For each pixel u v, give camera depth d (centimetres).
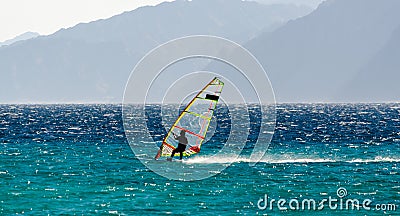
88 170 9681
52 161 10938
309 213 6731
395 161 10850
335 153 12456
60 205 7081
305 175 9069
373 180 8662
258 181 8531
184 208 6906
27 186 8262
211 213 6694
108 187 8138
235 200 7325
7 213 6706
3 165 10400
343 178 8819
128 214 6644
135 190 7925
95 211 6788
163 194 7662
